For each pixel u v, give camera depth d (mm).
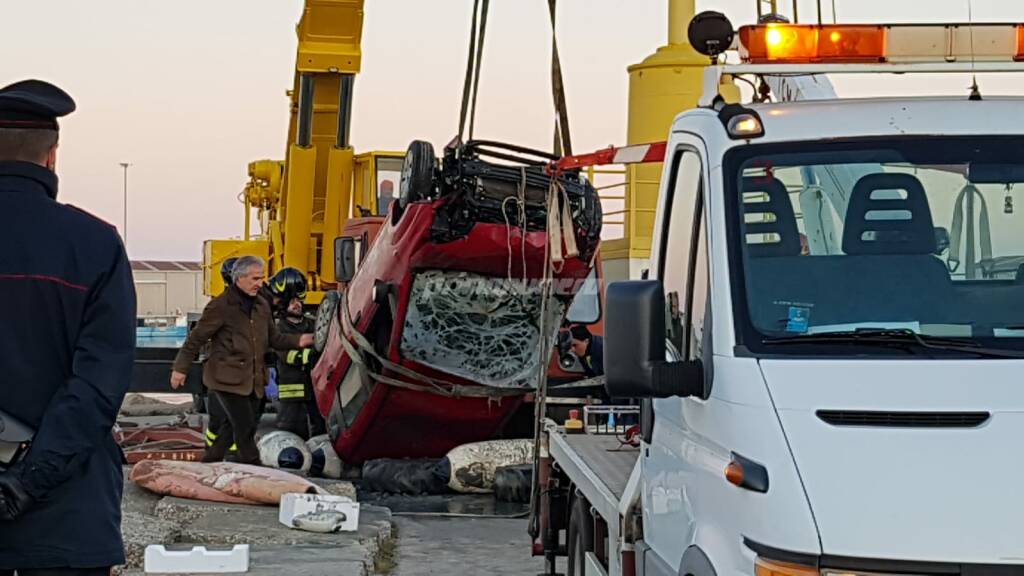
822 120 5023
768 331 4461
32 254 4168
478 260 11453
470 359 12516
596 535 7035
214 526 9789
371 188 19219
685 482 4898
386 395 12664
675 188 5500
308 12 18000
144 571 8203
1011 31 5125
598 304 13602
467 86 10500
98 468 4270
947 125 4957
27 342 4156
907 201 4742
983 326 4449
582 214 11227
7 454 4074
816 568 3826
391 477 13125
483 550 10328
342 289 16297
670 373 4590
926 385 4102
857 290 4559
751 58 5184
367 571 8875
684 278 5223
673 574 5074
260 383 11719
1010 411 4008
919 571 3777
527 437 13969
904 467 3904
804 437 4027
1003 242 4684
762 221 4723
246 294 11586
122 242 4309
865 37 5133
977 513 3801
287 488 10570
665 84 17391
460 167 10945
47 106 4266
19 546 4129
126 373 4184
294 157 18891
